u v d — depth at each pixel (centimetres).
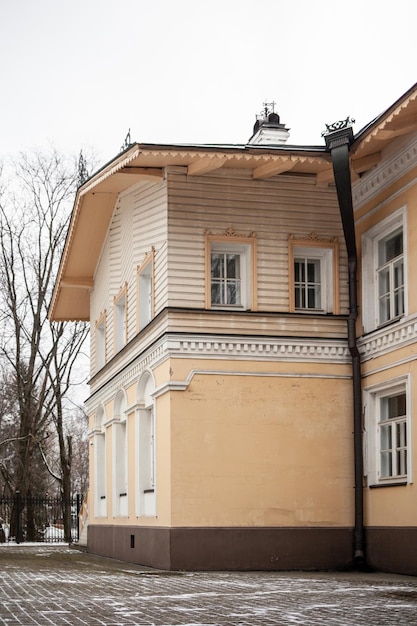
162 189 1988
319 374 1936
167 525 1842
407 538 1697
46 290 4272
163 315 1898
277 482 1878
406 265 1752
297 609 1072
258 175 1969
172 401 1861
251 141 2436
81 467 7200
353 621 954
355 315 1936
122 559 2277
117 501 2398
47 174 4303
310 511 1883
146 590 1347
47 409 4434
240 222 1970
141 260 2153
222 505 1847
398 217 1803
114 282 2492
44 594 1290
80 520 3269
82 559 2378
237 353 1903
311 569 1853
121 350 2308
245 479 1866
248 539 1842
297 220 1998
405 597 1205
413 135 1712
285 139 2364
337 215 2019
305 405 1920
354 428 1905
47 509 4747
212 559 1822
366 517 1872
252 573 1766
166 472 1869
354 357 1930
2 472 4769
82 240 2653
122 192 2319
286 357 1927
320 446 1912
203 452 1856
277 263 1975
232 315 1917
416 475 1675
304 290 2009
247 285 1962
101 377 2680
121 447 2427
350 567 1867
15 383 4575
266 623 948
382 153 1836
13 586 1430
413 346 1720
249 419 1889
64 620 990
